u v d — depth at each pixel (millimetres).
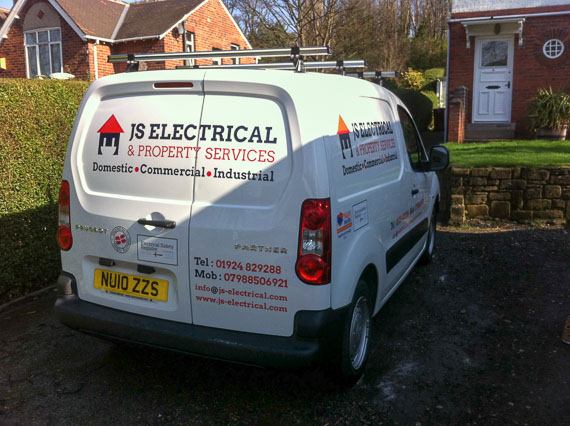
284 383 3693
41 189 5480
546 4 12664
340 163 3246
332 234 3047
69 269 3635
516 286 5457
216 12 22344
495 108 13406
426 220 5672
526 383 3619
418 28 37031
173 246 3221
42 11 20141
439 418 3246
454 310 4902
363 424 3199
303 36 21734
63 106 5645
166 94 3309
